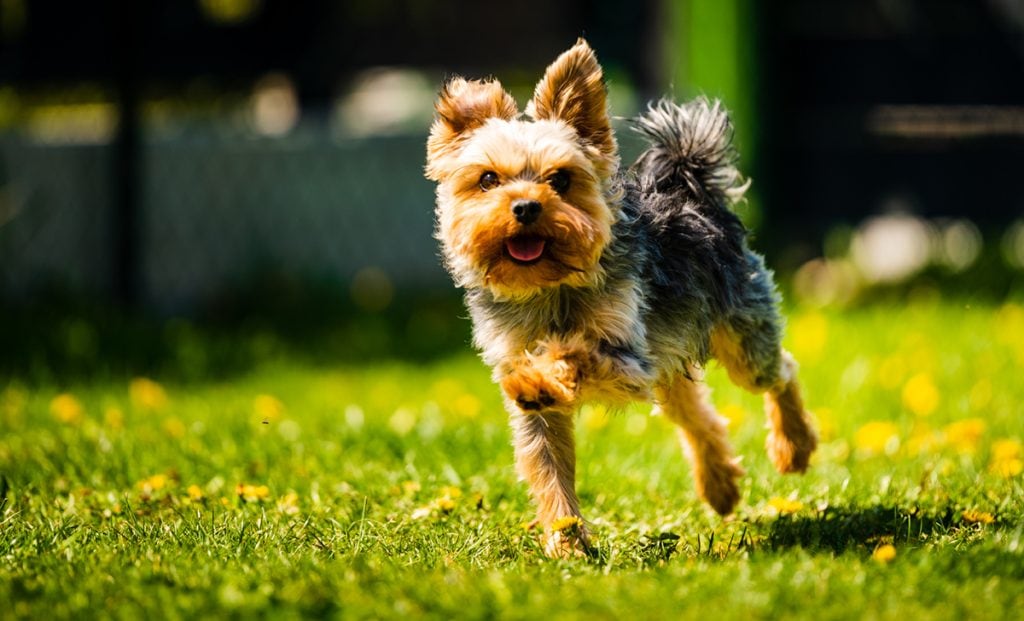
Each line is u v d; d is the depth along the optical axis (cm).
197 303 1605
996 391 962
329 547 597
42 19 2019
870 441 824
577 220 609
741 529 652
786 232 1616
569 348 595
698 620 473
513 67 2527
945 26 1600
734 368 740
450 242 652
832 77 1612
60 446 840
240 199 1648
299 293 1548
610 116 680
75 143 1566
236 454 820
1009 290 1429
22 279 1552
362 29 2483
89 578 534
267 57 2188
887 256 1602
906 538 600
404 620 478
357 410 962
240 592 510
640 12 1836
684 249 672
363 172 1675
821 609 486
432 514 664
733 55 1536
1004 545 560
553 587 517
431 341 1379
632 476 765
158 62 2159
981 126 1583
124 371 1246
